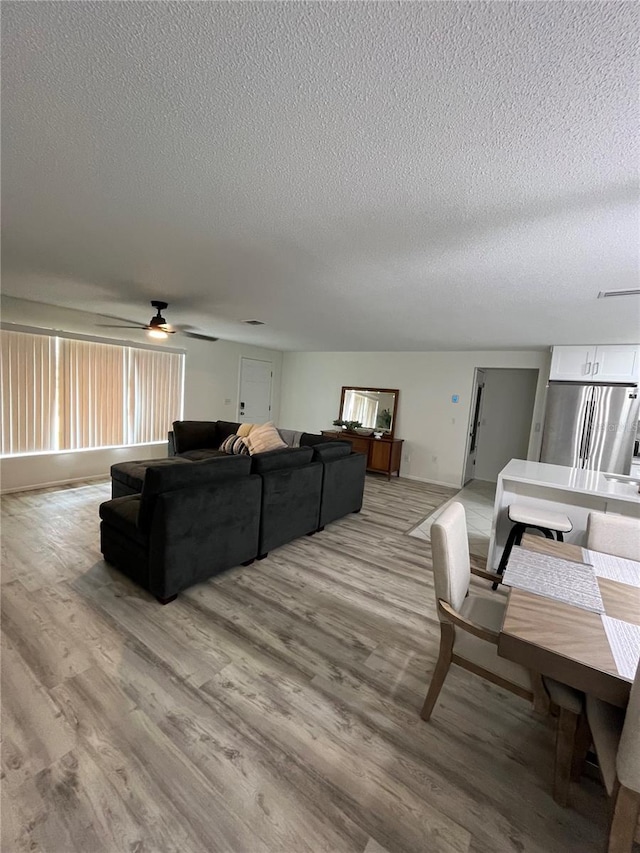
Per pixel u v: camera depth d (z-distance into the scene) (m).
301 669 1.86
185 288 3.13
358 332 4.80
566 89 0.93
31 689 1.63
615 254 1.88
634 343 4.27
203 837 1.14
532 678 1.35
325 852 1.13
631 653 1.05
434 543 1.57
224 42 0.87
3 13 0.82
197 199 1.62
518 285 2.47
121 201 1.67
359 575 2.87
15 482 4.30
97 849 1.09
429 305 3.16
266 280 2.74
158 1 0.78
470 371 5.97
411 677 1.86
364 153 1.25
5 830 1.12
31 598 2.31
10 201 1.70
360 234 1.87
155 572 2.29
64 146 1.29
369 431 6.88
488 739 1.54
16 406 4.23
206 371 6.45
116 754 1.37
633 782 0.91
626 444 4.36
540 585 1.43
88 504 4.02
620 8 0.73
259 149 1.26
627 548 1.90
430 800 1.29
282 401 8.15
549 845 1.17
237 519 2.73
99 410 5.02
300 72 0.93
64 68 0.96
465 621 1.44
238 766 1.36
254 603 2.41
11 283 3.23
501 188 1.40
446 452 6.22
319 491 3.60
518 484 3.00
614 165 1.22
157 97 1.05
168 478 2.33
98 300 3.85
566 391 4.65
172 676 1.76
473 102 0.99
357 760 1.42
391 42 0.84
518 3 0.73
